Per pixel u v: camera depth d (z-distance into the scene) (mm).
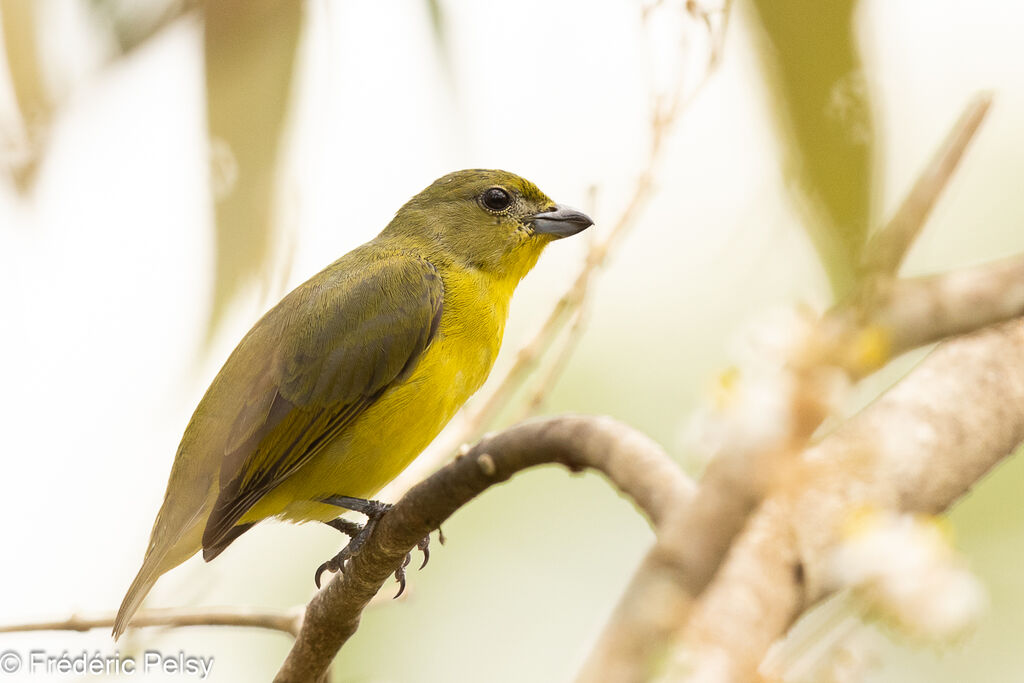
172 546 2762
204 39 2686
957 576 2143
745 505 1948
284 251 2691
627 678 1801
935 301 2236
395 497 2771
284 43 2688
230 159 2689
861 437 2492
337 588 2717
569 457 2674
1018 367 2686
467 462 2699
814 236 2301
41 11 2453
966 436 2557
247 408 2766
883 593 2119
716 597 1994
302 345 2770
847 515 2184
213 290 2691
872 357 2102
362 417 2768
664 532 1924
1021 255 2363
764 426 2016
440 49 2691
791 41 2400
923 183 2238
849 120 2355
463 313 2779
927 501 2441
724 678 1848
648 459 2457
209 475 2764
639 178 2756
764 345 2098
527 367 2764
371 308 2771
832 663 2143
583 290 2760
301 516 2775
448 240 2789
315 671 2725
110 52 2502
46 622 2746
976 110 2268
